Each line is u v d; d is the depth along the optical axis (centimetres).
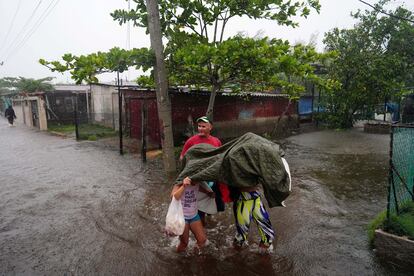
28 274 371
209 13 943
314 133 1645
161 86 787
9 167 941
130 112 1443
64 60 675
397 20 1702
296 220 511
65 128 1950
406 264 373
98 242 447
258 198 396
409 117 1633
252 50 742
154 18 755
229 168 369
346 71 1719
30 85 2614
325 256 398
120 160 998
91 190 691
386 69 1606
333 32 1756
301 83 2056
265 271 371
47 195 661
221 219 523
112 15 831
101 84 1612
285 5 948
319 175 793
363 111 1856
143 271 374
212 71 922
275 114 1733
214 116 1366
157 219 528
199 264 387
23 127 2327
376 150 1122
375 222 457
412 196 452
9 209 581
